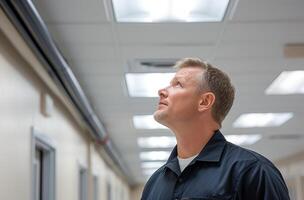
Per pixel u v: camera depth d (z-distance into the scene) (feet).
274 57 12.17
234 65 12.85
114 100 16.70
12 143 9.23
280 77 14.23
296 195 32.78
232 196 3.91
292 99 16.81
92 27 9.90
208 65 4.61
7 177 8.80
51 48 9.34
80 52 11.50
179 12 9.34
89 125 18.31
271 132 23.89
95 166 23.93
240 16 9.46
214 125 4.48
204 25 9.87
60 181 14.42
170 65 12.66
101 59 12.12
